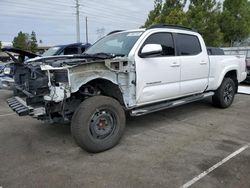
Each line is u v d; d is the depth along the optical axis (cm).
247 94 871
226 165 349
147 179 315
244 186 299
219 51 690
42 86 365
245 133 475
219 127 511
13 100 434
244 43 2323
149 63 445
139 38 450
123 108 432
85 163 358
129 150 400
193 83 541
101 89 427
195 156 377
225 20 2067
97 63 379
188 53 532
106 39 525
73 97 398
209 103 716
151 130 494
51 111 377
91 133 381
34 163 360
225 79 643
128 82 422
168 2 1734
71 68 354
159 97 475
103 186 301
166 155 381
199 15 1619
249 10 2267
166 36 491
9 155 387
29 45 5150
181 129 499
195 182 308
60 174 329
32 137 461
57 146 419
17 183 309
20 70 423
